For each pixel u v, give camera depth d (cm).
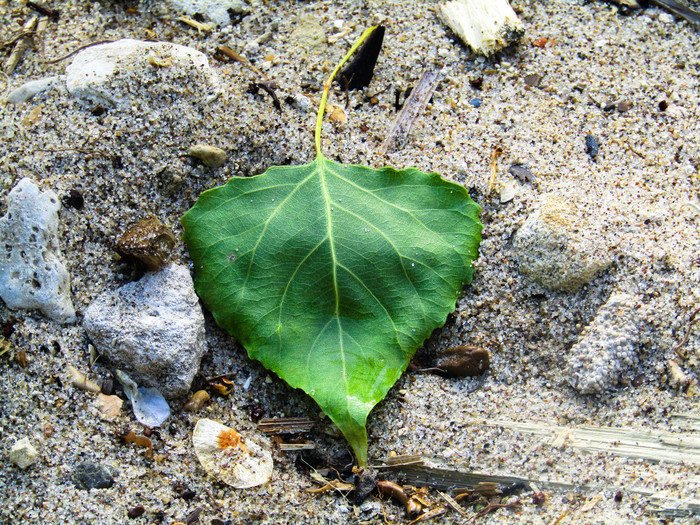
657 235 24
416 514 22
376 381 23
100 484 22
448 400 23
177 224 24
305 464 23
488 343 24
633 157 26
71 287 23
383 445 23
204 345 23
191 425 23
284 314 23
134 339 22
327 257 23
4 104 25
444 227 24
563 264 24
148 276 23
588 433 22
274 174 24
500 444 22
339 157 25
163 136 25
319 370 23
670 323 23
